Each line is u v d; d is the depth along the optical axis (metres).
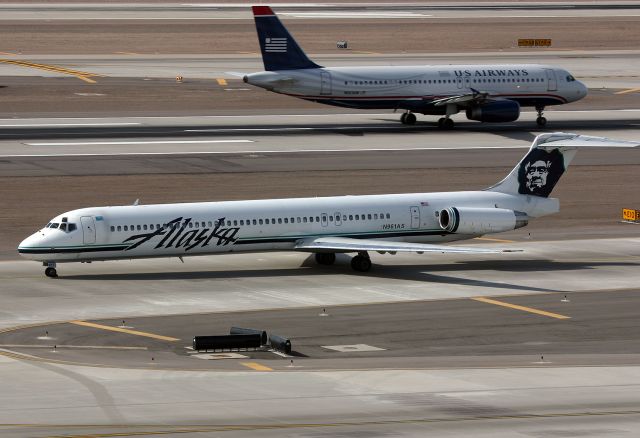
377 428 132.75
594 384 159.62
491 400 148.88
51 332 192.50
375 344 187.75
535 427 134.00
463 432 131.12
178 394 150.62
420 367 170.50
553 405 146.38
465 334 195.25
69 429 131.00
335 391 153.50
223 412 140.62
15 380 158.50
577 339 192.88
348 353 181.38
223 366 170.12
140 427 132.38
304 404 145.62
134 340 188.12
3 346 182.12
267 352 181.88
